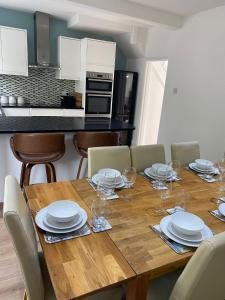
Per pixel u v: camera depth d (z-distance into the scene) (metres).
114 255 1.00
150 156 2.17
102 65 4.80
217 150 3.33
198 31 3.49
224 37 3.11
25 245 0.96
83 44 4.65
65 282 0.85
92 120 3.23
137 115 5.34
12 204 1.00
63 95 5.15
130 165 2.07
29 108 4.39
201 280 0.90
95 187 1.60
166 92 4.24
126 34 4.86
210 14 3.27
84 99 4.82
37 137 2.27
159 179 1.78
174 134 4.10
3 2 3.89
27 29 4.53
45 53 4.50
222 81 3.18
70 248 1.03
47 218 1.18
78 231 1.14
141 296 0.97
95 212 1.26
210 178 1.92
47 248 1.02
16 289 1.64
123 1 3.15
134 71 5.34
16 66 4.32
